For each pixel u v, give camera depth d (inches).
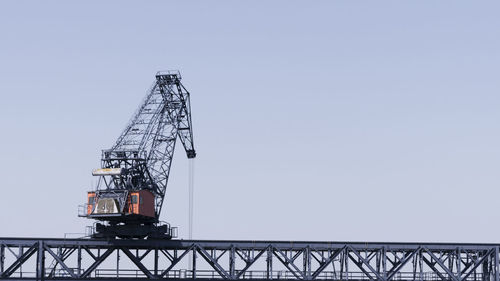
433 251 3043.8
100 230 3080.7
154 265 2952.8
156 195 3339.1
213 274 2901.1
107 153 3139.8
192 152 3693.4
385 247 2928.2
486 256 2962.6
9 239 2886.3
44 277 2883.9
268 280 2888.8
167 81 3572.8
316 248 2915.8
